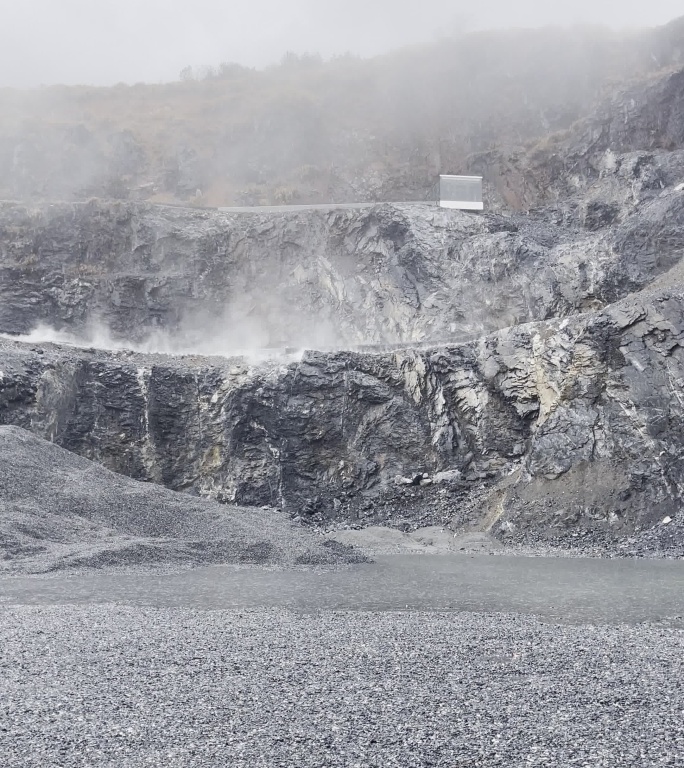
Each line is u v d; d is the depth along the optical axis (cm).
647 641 1573
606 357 4000
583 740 998
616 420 3869
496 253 5738
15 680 1290
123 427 4972
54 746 986
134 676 1317
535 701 1162
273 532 3378
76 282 6506
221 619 1848
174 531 3300
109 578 2573
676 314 3878
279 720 1082
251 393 4922
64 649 1515
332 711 1120
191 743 995
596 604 2050
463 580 2552
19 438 3678
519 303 5550
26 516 3080
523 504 3881
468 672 1338
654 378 3812
